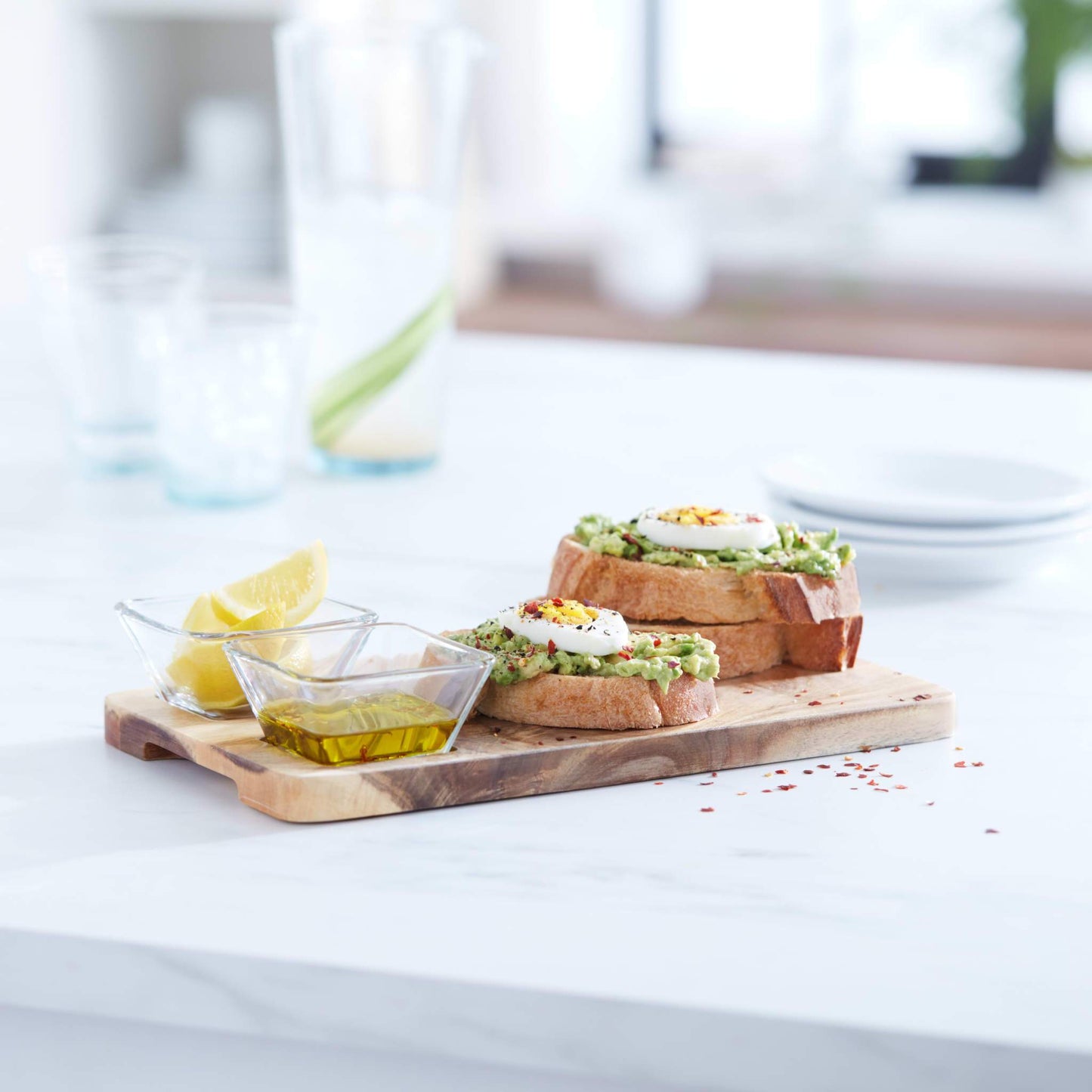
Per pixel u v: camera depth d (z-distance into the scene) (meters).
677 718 1.31
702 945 1.18
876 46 4.01
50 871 1.22
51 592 1.53
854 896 1.21
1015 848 1.25
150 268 1.78
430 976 1.16
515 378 2.26
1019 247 3.64
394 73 1.72
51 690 1.39
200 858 1.23
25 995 1.19
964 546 1.54
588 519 1.43
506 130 3.99
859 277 3.75
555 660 1.31
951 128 4.09
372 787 1.26
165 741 1.30
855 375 2.31
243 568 1.58
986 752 1.33
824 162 3.90
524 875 1.22
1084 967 1.17
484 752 1.28
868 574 1.57
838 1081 1.15
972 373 2.33
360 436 1.79
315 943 1.18
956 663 1.44
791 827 1.26
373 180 1.75
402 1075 1.20
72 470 1.81
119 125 3.14
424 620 1.49
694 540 1.39
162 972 1.18
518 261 4.00
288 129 1.75
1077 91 3.97
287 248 2.97
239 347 1.68
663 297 3.67
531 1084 1.19
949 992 1.16
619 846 1.24
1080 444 1.90
